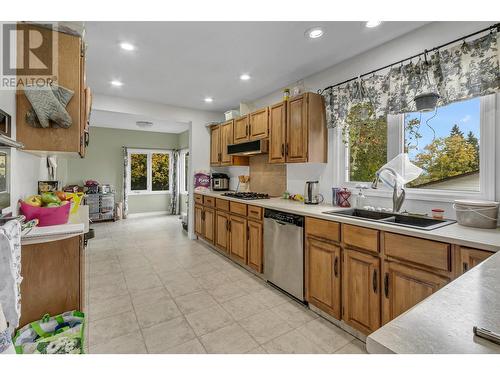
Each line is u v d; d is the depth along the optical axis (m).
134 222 6.13
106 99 3.73
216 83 3.25
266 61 2.62
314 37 2.16
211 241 3.88
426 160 2.08
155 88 3.44
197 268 3.13
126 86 3.35
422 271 1.46
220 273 2.98
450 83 1.76
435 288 1.40
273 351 1.66
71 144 1.59
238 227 3.19
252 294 2.47
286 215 2.43
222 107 4.44
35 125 1.51
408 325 0.52
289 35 2.13
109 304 2.26
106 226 5.63
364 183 2.49
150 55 2.48
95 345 1.71
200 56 2.51
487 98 1.69
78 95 1.60
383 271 1.64
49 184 2.17
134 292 2.49
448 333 0.49
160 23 1.96
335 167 2.71
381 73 2.27
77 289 1.53
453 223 1.69
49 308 1.46
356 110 2.49
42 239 1.35
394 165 2.09
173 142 7.44
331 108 2.64
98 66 2.74
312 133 2.66
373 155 2.45
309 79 3.02
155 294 2.46
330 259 1.99
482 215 1.53
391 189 2.23
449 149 1.94
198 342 1.75
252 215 2.92
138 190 7.02
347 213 2.30
